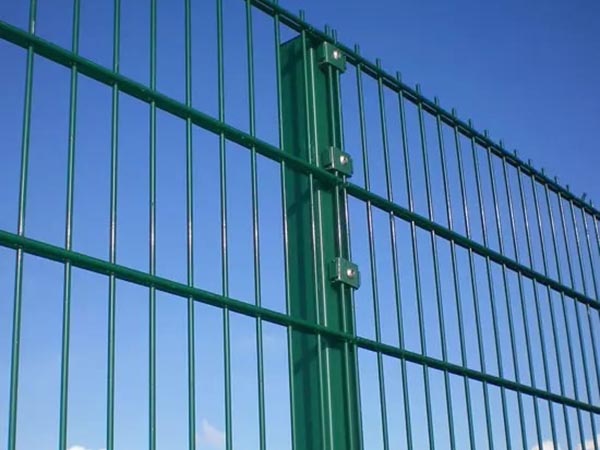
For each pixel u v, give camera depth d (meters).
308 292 1.21
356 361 1.20
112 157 0.97
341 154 1.28
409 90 1.43
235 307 1.04
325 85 1.33
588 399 1.65
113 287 0.92
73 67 0.96
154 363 0.94
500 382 1.42
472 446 1.32
